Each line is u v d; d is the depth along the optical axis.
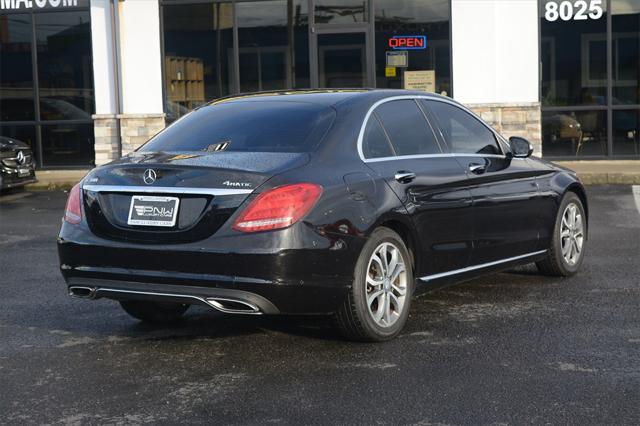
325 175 5.13
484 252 6.33
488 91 17.33
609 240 9.18
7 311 6.55
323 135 5.37
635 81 17.05
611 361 4.96
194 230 4.98
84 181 5.46
